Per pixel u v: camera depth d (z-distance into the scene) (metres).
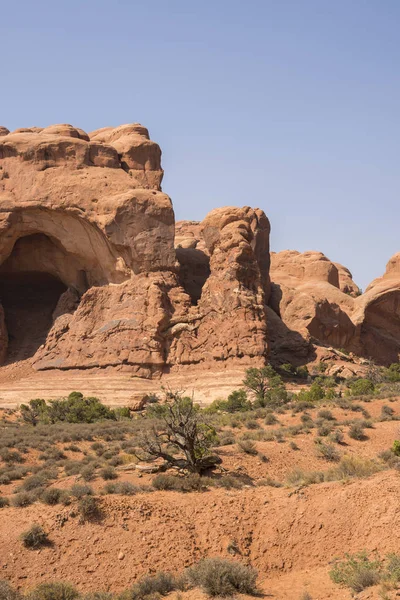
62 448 32.94
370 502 19.20
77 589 17.25
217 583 16.17
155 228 75.31
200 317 72.12
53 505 20.66
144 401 60.50
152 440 26.27
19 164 79.19
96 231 76.12
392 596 14.52
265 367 65.00
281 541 18.91
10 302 89.50
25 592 17.08
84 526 19.25
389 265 103.75
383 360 94.12
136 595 16.53
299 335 81.06
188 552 18.48
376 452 28.64
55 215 77.56
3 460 30.42
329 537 18.55
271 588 16.73
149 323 71.31
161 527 19.30
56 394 68.19
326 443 29.27
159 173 84.75
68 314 77.12
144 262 74.56
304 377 72.00
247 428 34.53
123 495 21.31
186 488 22.22
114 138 90.19
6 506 21.16
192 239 105.00
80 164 78.62
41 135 80.69
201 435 26.83
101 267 78.25
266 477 24.86
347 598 15.24
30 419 49.03
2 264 84.31
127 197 74.75
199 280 88.31
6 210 77.50
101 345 72.00
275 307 91.25
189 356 70.06
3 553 18.33
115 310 73.62
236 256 73.00
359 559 17.23
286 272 106.44
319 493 20.42
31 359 76.44
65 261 82.19
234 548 18.70
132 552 18.38
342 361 80.19
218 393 64.62
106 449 31.80
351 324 91.81
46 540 18.77
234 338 69.31
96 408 49.53
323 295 96.38
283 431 31.75
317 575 17.14
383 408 36.50
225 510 20.11
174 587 16.83
